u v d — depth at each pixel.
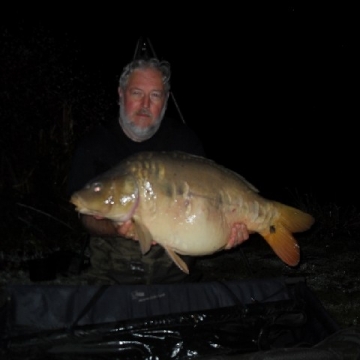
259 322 1.29
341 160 5.48
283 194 4.30
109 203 1.11
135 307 1.29
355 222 3.00
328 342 0.98
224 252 2.49
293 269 2.30
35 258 2.30
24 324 1.24
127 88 1.36
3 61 2.91
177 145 1.45
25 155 2.65
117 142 1.41
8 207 2.44
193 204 1.13
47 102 2.92
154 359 1.24
